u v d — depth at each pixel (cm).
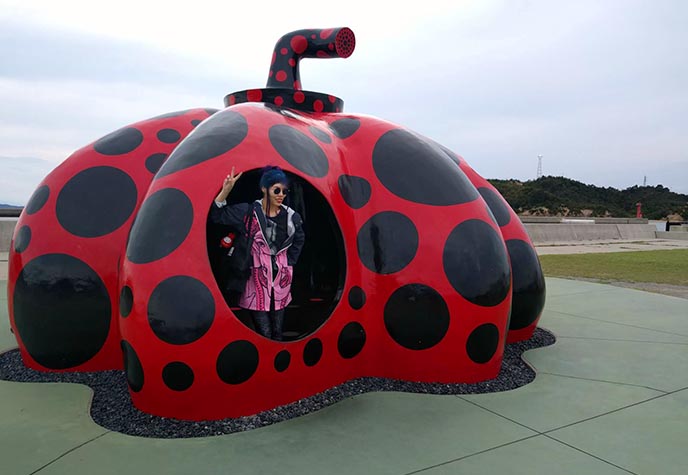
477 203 468
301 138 442
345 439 346
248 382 368
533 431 362
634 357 536
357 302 432
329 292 498
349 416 381
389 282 439
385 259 442
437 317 433
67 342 459
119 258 455
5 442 341
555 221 3300
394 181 460
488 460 321
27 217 473
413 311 435
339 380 427
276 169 388
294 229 399
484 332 442
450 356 440
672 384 457
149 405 368
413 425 368
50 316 452
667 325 677
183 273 355
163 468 309
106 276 455
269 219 392
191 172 384
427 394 424
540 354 545
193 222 367
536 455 328
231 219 385
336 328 417
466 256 438
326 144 466
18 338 479
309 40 557
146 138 504
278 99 533
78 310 453
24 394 422
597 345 580
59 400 410
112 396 416
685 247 2552
